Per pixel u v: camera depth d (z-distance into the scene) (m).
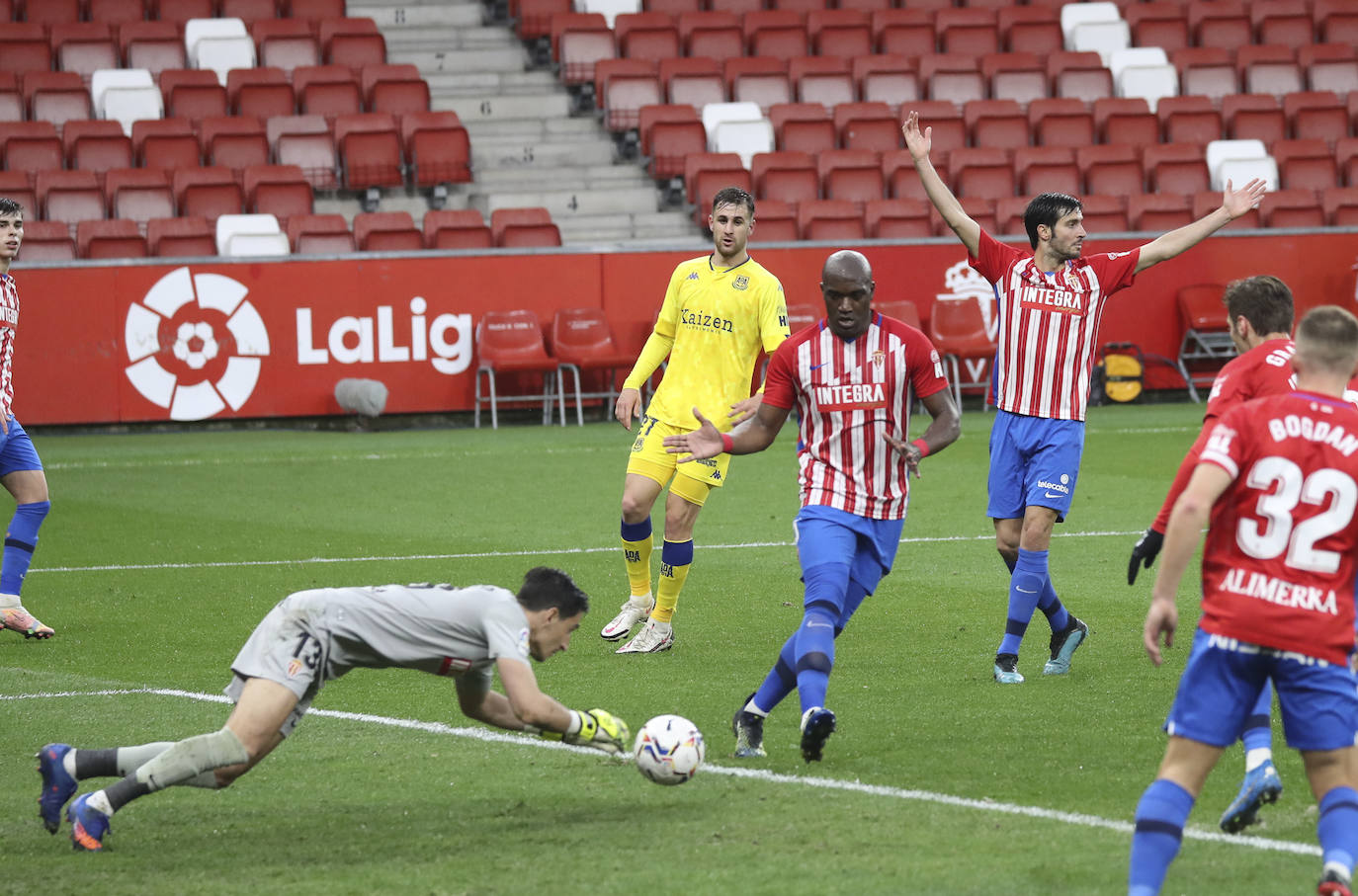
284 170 69.81
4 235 27.31
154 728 21.36
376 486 47.44
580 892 14.70
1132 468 48.81
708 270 26.84
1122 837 16.06
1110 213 70.19
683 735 17.39
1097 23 84.19
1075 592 30.66
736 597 30.89
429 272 63.50
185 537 38.44
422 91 76.06
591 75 80.31
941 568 33.47
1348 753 13.53
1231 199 23.88
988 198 72.69
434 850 16.08
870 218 70.06
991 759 19.27
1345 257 69.06
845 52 82.12
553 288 64.50
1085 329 23.88
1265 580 13.46
